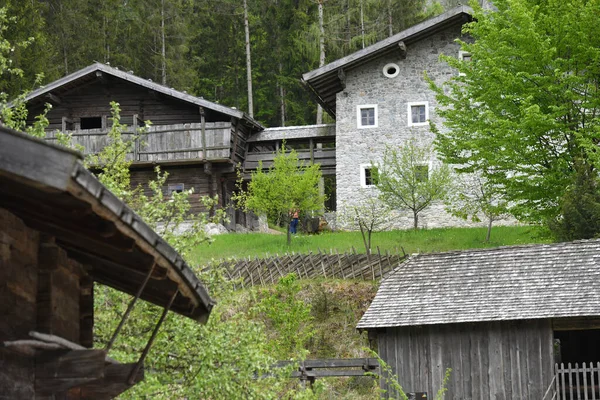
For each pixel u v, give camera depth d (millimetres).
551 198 26859
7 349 6281
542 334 20812
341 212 37938
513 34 26094
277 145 40344
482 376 21172
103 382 7391
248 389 13203
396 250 30797
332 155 40156
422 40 38250
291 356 21828
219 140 37531
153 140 37812
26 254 6730
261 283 27906
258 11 58562
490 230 32719
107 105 38938
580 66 26438
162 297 7930
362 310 26688
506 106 26703
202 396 12930
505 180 27031
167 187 38312
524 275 21750
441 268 22859
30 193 5906
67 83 38156
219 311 14320
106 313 13219
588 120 26500
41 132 14258
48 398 6953
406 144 36219
